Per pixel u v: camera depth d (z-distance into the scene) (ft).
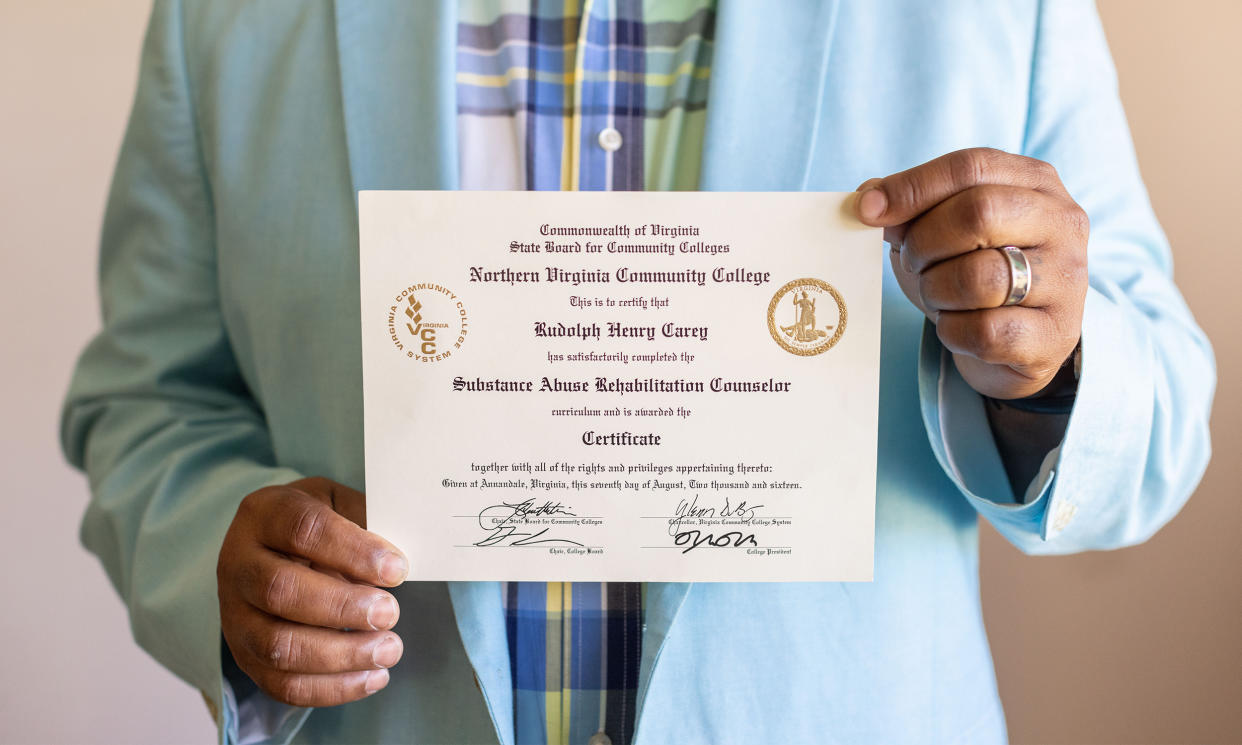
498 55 2.37
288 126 2.46
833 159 2.24
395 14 2.37
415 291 1.91
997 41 2.35
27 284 4.93
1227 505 3.94
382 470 1.96
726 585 2.15
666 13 2.32
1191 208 3.90
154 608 2.29
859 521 1.93
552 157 2.32
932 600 2.30
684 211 1.87
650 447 1.94
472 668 2.19
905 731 2.25
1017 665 4.56
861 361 1.90
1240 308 3.82
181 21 2.71
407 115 2.29
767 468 1.93
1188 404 2.20
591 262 1.89
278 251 2.44
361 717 2.37
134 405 2.78
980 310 1.71
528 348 1.92
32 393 5.00
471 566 1.96
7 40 4.76
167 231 2.79
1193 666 4.11
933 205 1.74
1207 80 3.81
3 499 5.03
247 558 1.97
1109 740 4.36
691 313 1.90
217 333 2.85
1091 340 1.94
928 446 2.30
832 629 2.19
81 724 5.24
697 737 2.16
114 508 2.56
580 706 2.24
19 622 5.13
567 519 1.96
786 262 1.87
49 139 4.85
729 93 2.17
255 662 2.01
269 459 2.76
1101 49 2.52
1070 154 2.40
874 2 2.34
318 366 2.39
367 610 1.87
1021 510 2.04
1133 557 4.20
